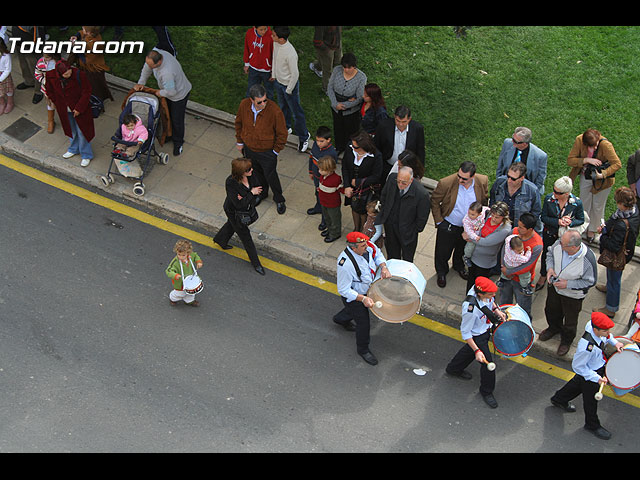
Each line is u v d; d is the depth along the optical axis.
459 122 11.27
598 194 9.05
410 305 7.82
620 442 7.57
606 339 7.11
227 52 12.67
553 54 12.24
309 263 9.53
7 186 10.56
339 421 7.75
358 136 8.52
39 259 9.45
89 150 10.84
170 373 8.15
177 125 10.84
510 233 7.97
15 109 11.73
